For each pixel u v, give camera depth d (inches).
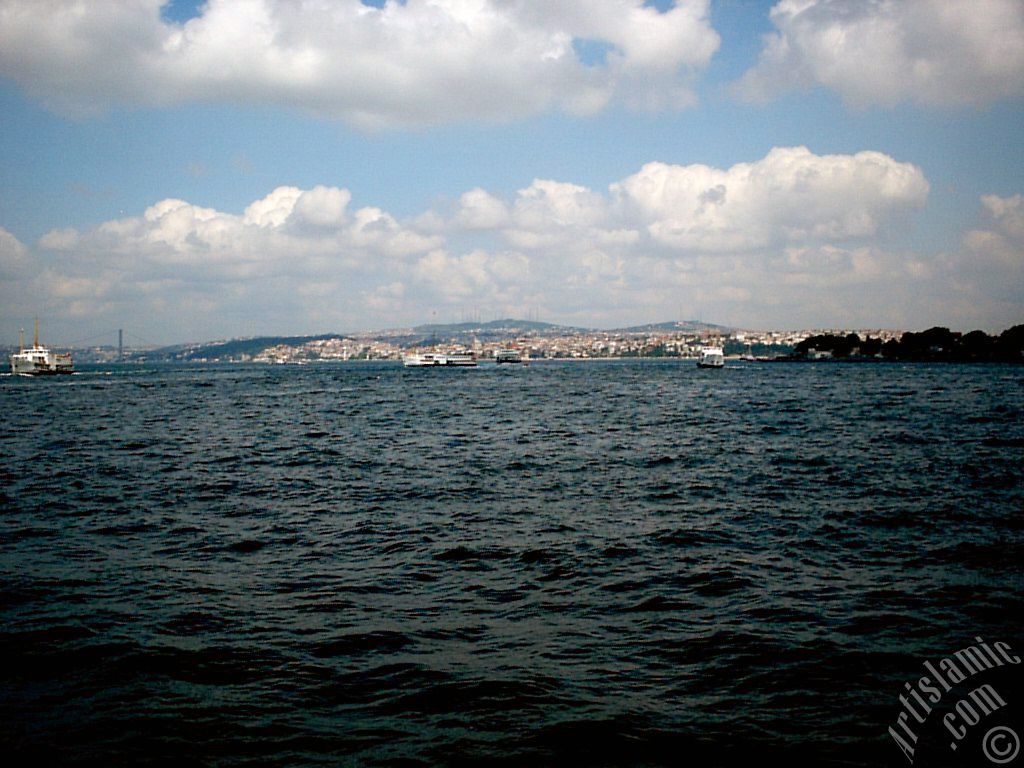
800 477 1338.6
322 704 472.7
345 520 1001.5
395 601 670.5
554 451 1754.4
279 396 4456.2
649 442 1926.7
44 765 403.9
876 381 5846.5
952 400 3506.4
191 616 627.2
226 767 403.2
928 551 831.1
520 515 1033.5
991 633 588.7
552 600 673.6
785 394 4215.1
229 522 989.2
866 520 984.9
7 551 836.0
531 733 438.3
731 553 829.8
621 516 1026.7
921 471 1387.8
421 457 1656.0
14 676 508.7
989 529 929.5
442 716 457.7
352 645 566.6
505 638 582.6
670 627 605.3
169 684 498.0
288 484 1294.3
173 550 844.6
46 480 1337.4
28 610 637.9
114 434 2196.1
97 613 631.8
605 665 532.4
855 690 495.2
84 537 904.9
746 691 492.7
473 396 4355.3
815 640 575.8
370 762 409.1
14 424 2554.1
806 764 411.2
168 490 1235.2
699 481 1311.5
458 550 842.2
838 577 738.8
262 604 660.1
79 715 456.8
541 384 5959.6
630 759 413.7
